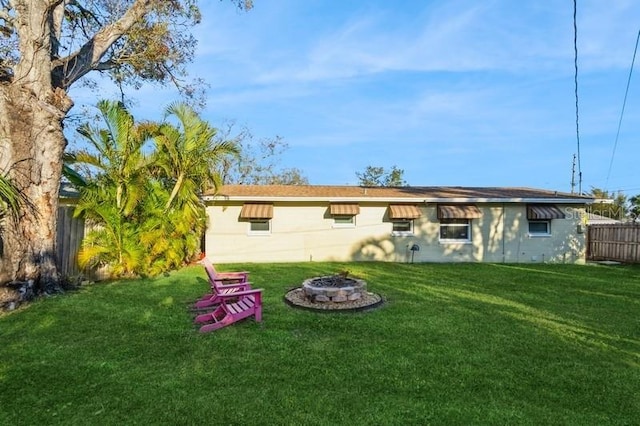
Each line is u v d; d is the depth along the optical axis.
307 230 17.20
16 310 8.15
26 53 9.40
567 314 7.95
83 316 7.57
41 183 9.48
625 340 6.38
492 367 5.25
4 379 4.78
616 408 4.22
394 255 17.22
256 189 18.58
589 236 19.02
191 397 4.36
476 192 18.62
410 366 5.26
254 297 7.41
